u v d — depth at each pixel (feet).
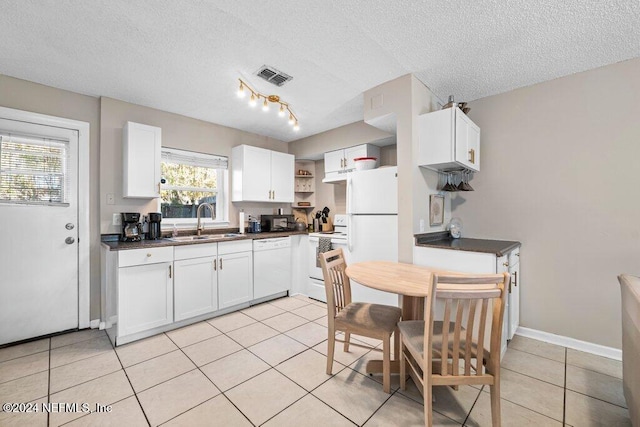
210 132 11.91
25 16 5.52
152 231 9.75
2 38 6.20
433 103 9.07
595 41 6.35
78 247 8.79
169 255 8.60
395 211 8.71
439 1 5.22
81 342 7.93
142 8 5.34
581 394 5.65
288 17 5.64
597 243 7.42
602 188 7.37
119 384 5.95
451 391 5.76
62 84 8.32
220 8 5.36
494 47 6.63
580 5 5.26
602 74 7.37
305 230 13.89
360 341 8.06
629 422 4.88
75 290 8.73
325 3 5.26
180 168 11.44
